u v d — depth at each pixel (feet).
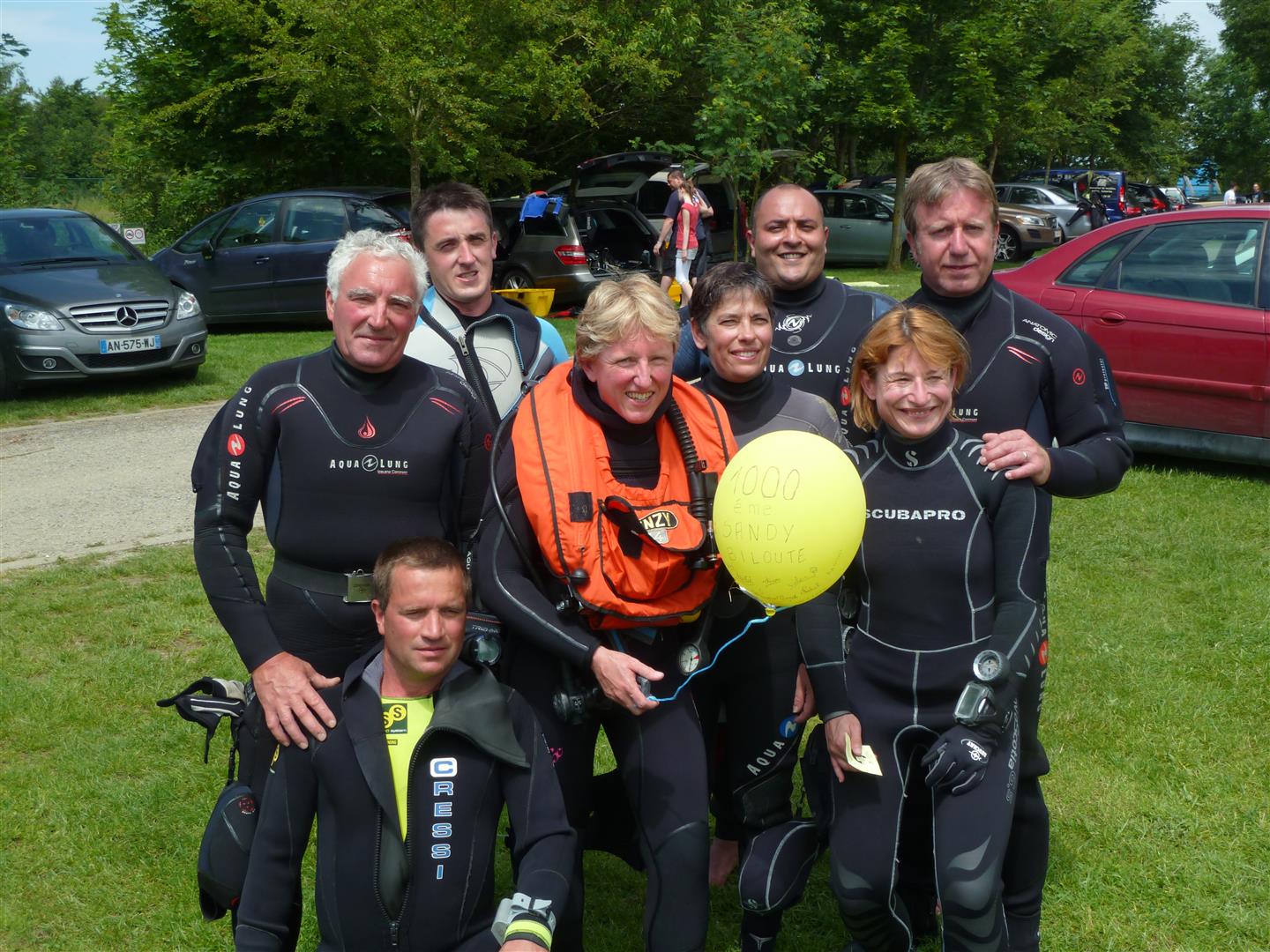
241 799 8.74
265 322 46.91
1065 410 9.48
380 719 7.69
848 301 10.82
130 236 47.93
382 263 8.57
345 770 7.61
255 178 64.80
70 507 23.38
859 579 8.93
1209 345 23.26
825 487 7.73
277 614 8.97
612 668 7.88
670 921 8.25
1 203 82.74
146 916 10.66
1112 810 12.16
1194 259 24.02
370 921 7.53
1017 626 8.30
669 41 61.11
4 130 85.71
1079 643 16.31
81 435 29.68
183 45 64.64
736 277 9.31
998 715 8.13
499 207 51.60
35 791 12.57
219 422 8.96
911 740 8.79
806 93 56.18
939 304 9.63
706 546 8.19
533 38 54.44
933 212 9.33
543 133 66.18
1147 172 150.71
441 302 11.00
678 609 8.25
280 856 7.79
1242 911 10.53
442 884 7.53
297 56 50.65
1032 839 9.20
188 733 13.94
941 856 8.13
